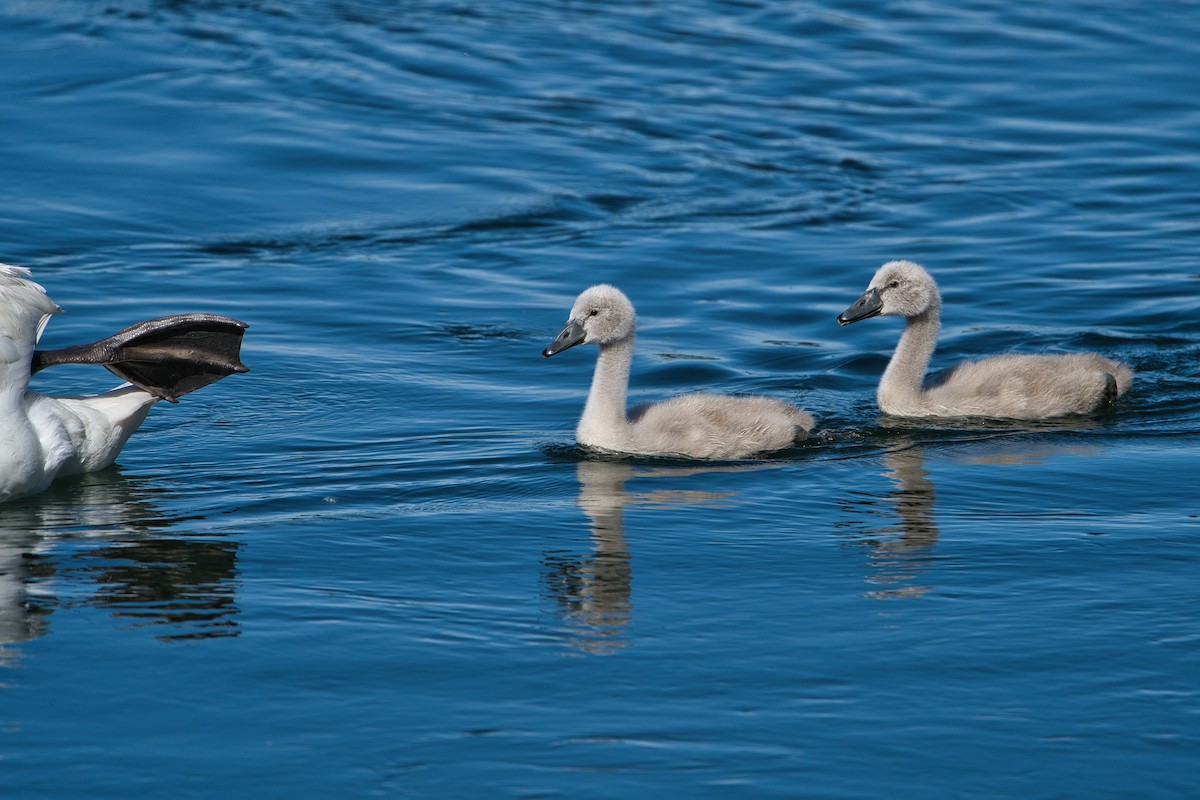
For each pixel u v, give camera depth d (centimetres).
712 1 3572
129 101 2795
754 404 1598
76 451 1413
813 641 1106
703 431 1538
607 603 1171
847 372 1833
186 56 3059
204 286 2061
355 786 917
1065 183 2561
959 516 1367
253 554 1262
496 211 2406
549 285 2100
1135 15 3491
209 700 1011
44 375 1738
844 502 1408
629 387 1773
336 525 1334
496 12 3472
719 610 1159
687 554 1274
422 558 1260
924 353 1695
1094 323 1973
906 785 925
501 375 1791
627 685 1039
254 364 1792
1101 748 966
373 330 1920
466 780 925
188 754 947
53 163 2500
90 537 1290
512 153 2661
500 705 1010
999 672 1060
